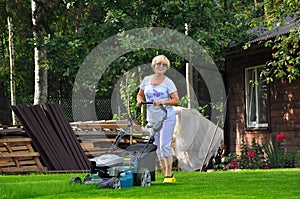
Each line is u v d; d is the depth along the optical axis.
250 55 23.33
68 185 12.15
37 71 31.25
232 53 23.31
